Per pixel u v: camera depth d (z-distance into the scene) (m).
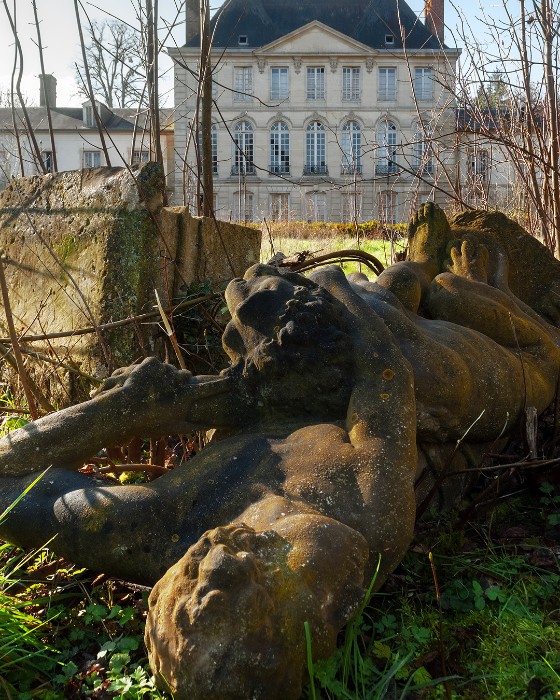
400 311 2.84
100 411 2.43
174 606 1.69
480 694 2.01
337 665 1.97
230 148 30.50
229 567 1.64
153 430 2.49
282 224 14.20
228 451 2.33
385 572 2.05
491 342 3.12
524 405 3.05
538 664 2.06
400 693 2.00
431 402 2.60
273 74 30.11
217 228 4.50
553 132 4.95
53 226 4.56
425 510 2.74
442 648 2.01
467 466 2.98
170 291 4.42
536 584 2.49
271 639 1.64
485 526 2.91
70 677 2.09
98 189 4.33
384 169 21.66
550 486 3.12
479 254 3.80
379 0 28.42
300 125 30.02
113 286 4.14
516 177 6.75
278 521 1.94
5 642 2.13
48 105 5.70
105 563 2.15
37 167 5.70
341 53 28.41
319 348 2.39
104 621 2.33
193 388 2.50
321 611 1.74
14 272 4.84
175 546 2.10
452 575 2.54
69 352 4.26
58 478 2.33
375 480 2.10
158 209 4.24
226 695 1.59
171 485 2.23
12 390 4.73
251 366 2.46
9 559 2.62
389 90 26.45
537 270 4.24
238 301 2.53
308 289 2.53
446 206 8.62
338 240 13.05
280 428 2.46
